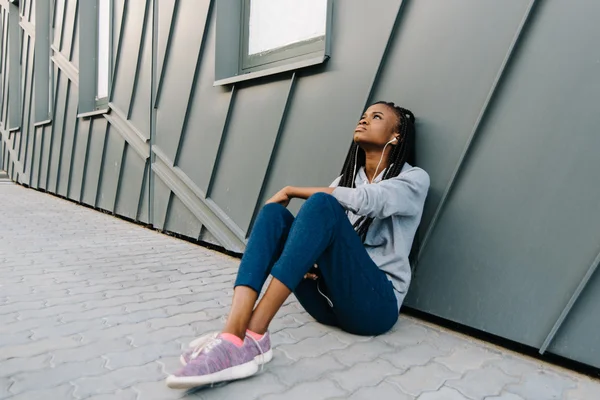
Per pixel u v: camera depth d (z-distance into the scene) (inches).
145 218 206.1
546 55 75.2
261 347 60.4
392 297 73.7
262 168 137.3
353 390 60.3
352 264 67.6
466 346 78.8
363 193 69.7
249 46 155.3
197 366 52.9
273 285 61.0
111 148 237.8
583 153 70.1
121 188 228.7
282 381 61.8
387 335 82.4
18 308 91.2
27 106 372.5
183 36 175.6
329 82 116.3
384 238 78.7
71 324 82.8
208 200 160.4
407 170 81.2
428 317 93.6
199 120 168.1
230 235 151.0
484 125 82.9
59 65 299.1
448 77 89.4
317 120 119.6
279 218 66.3
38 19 335.9
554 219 72.7
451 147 88.0
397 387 61.9
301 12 131.9
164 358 68.6
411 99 96.0
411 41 96.7
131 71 214.1
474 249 83.2
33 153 364.2
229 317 58.7
